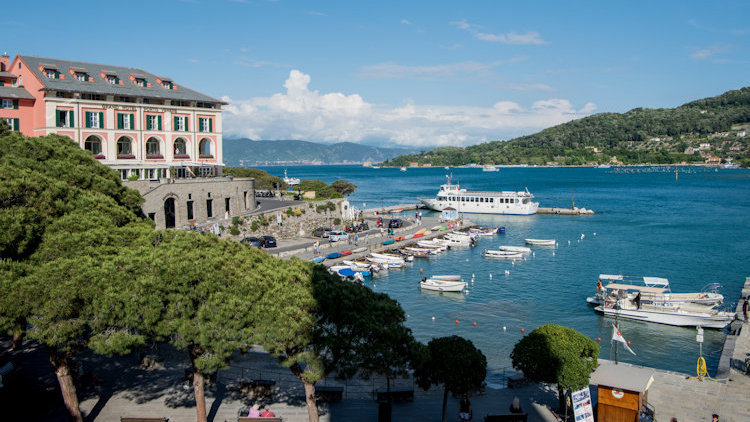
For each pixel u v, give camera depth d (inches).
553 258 3831.2
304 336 1061.8
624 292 2632.9
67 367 1112.8
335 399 1352.1
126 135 3208.7
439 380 1191.6
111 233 1211.9
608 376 1221.1
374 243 3929.6
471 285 3068.4
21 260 1112.8
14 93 2974.9
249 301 1050.7
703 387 1492.4
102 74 3223.4
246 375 1533.0
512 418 1215.6
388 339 1093.1
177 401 1314.0
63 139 1939.0
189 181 3112.7
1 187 1123.9
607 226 5378.9
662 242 4389.8
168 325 1034.1
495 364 1855.3
